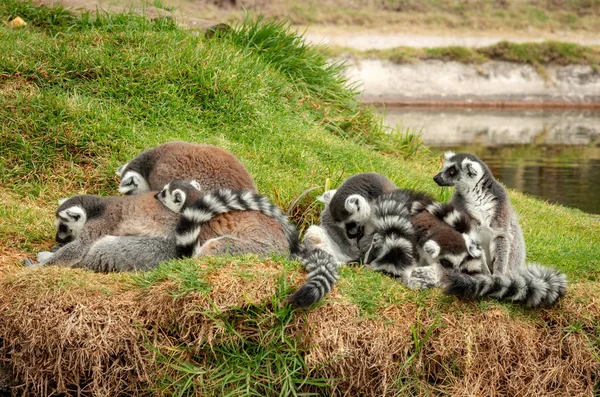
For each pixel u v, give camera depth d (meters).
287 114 6.61
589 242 6.05
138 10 7.21
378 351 4.88
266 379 4.84
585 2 22.80
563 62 18.12
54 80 6.16
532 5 22.45
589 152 10.80
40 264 5.13
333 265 4.94
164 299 4.88
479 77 17.53
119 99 6.14
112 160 5.79
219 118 6.25
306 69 7.21
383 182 5.38
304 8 20.56
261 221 5.14
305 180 5.90
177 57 6.39
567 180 8.52
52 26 6.82
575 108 17.30
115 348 4.84
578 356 4.98
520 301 5.03
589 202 7.39
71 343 4.83
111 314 4.86
